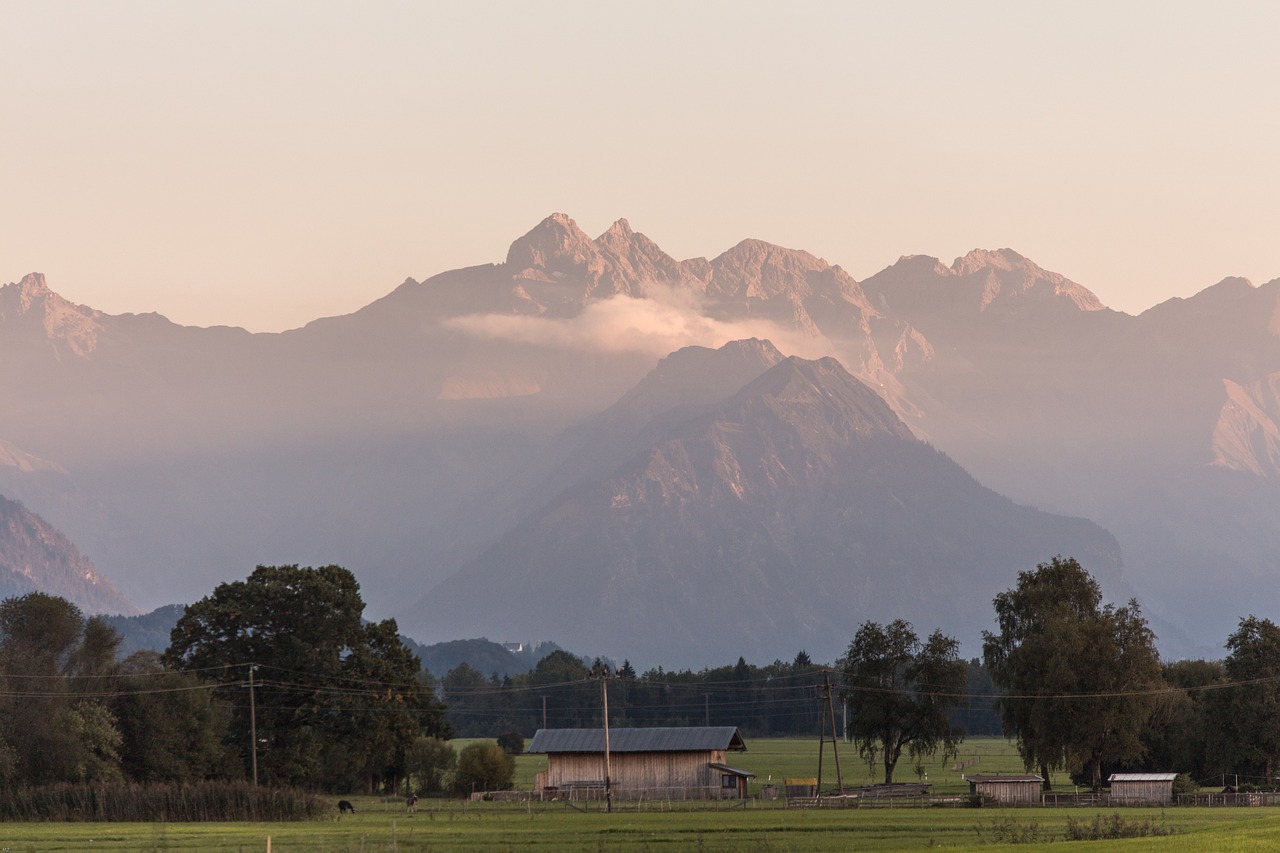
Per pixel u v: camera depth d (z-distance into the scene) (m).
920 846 184.50
